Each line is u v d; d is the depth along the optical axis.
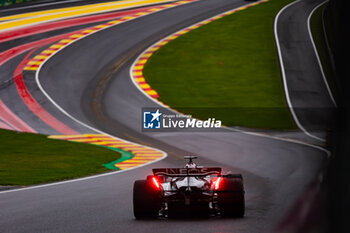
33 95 191.00
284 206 44.12
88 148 124.56
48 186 66.38
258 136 144.00
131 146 128.00
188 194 37.09
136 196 38.34
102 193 57.69
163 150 119.88
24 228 35.59
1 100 185.00
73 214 42.12
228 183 38.38
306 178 68.50
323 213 6.21
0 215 42.41
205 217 39.03
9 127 154.75
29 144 130.38
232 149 118.00
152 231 33.09
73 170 88.12
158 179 42.00
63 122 163.75
